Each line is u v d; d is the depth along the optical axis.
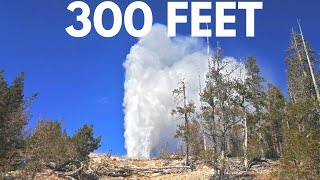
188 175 39.94
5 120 27.86
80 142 38.31
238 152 45.28
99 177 39.47
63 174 35.00
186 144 47.56
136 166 47.41
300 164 23.36
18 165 28.78
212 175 38.75
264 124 49.84
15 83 32.09
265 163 44.84
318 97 46.19
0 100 28.81
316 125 26.47
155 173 44.00
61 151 35.25
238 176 38.72
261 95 52.97
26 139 30.59
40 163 29.33
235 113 37.50
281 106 49.56
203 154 36.56
